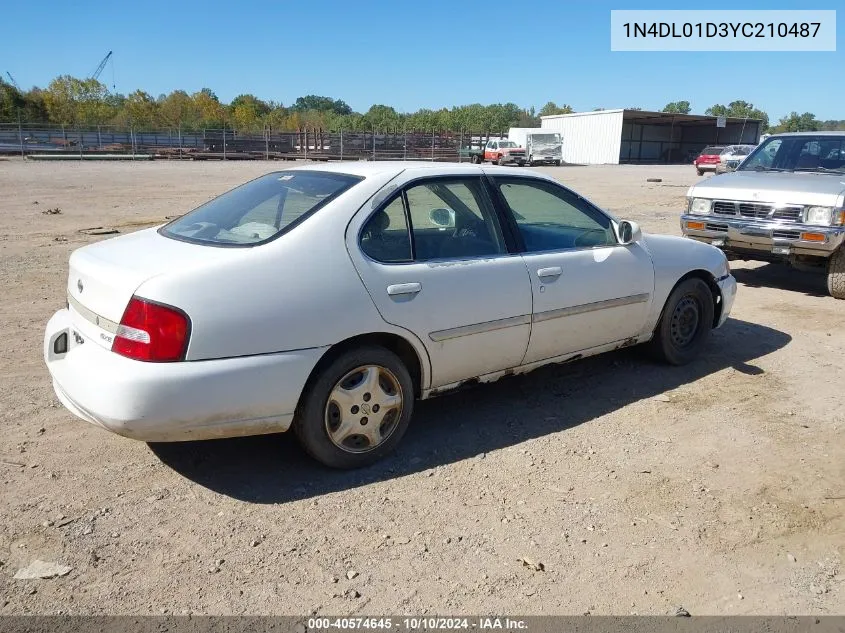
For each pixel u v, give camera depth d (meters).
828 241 7.41
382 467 3.79
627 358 5.65
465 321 3.97
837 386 5.11
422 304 3.78
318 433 3.56
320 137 53.97
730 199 8.18
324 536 3.15
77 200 17.73
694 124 69.06
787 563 3.03
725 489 3.63
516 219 4.38
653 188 25.44
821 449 4.09
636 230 4.79
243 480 3.62
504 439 4.16
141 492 3.47
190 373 3.11
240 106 87.50
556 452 4.00
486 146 51.22
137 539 3.09
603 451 4.02
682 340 5.44
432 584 2.84
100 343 3.29
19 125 46.97
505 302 4.13
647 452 4.02
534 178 4.58
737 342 6.15
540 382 5.12
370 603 2.72
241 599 2.72
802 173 8.59
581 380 5.16
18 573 2.84
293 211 3.66
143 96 79.50
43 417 4.28
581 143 64.25
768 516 3.38
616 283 4.75
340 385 3.59
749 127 67.50
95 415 3.14
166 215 14.69
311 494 3.50
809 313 7.23
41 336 5.83
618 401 4.77
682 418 4.50
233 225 3.72
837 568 3.00
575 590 2.82
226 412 3.23
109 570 2.88
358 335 3.60
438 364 3.95
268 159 51.47
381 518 3.30
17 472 3.62
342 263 3.53
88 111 72.69
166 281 3.12
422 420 4.42
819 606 2.77
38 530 3.12
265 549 3.04
